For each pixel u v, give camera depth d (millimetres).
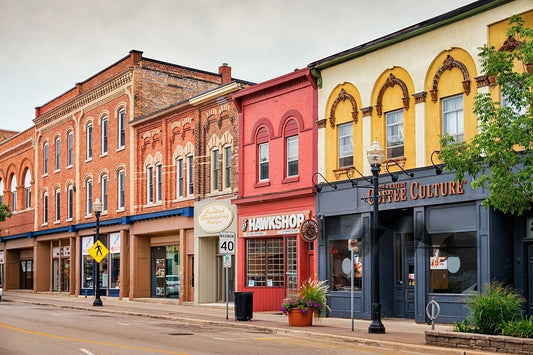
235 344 17031
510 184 14883
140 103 38531
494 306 15883
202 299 32312
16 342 16969
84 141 44406
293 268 27047
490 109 15570
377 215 19312
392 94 23344
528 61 15383
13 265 56562
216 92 31609
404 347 16172
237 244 29766
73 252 45500
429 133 21859
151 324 23172
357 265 24203
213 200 31562
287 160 27719
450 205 21000
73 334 19094
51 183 49062
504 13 19766
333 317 24797
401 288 23547
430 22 21672
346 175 24781
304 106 26875
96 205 33969
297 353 15219
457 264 20703
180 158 34875
